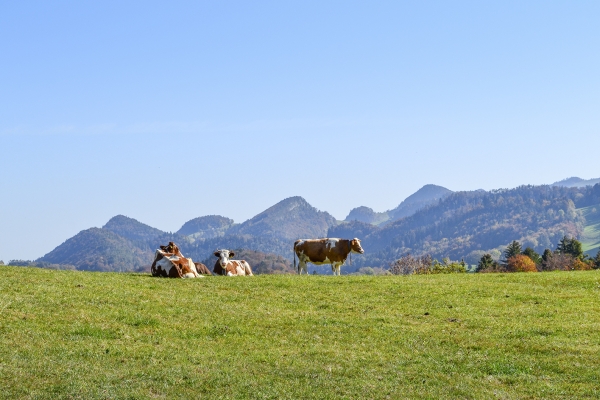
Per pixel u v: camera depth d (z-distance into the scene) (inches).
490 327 979.3
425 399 700.7
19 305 956.6
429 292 1237.1
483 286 1315.2
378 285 1300.4
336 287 1269.7
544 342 895.7
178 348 836.0
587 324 996.6
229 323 966.4
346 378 749.9
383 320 1018.7
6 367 717.9
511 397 709.9
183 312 1008.9
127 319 942.4
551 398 707.4
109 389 681.6
